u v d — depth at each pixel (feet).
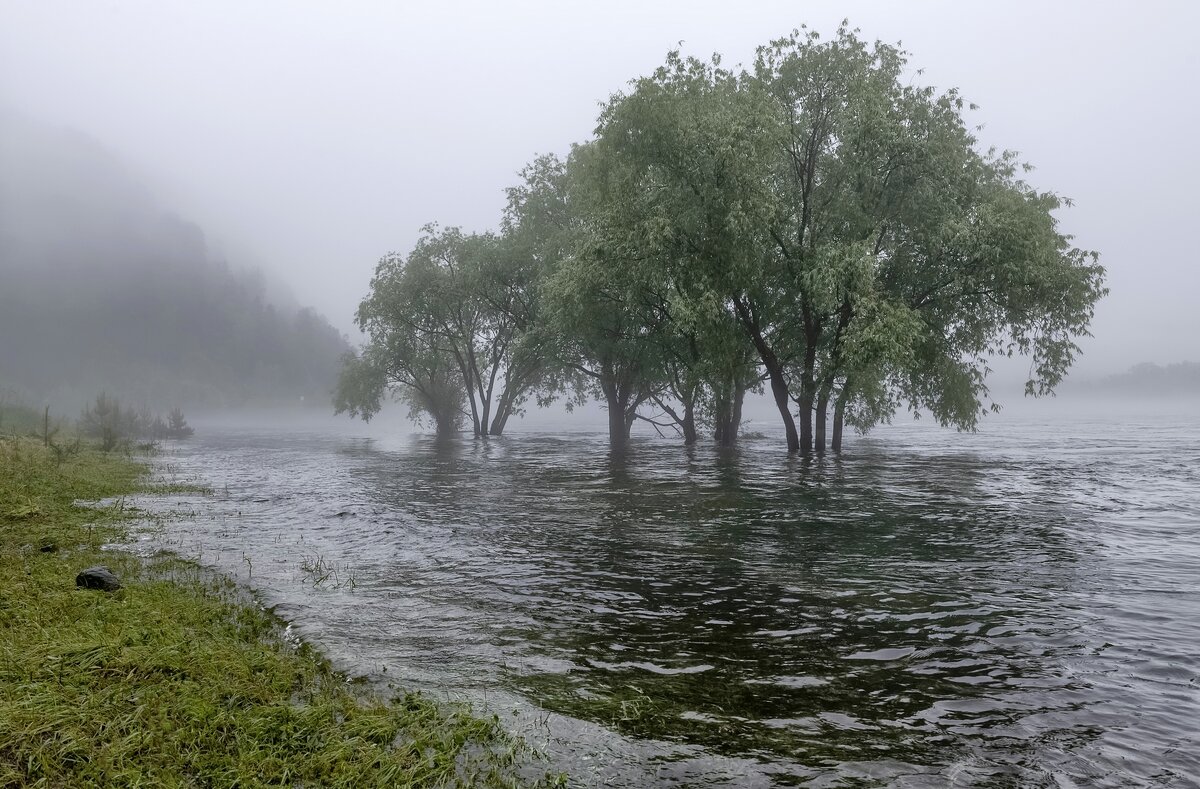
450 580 34.01
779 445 137.08
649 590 32.24
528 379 177.88
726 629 26.50
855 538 44.50
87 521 47.19
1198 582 33.01
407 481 80.48
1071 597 30.60
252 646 23.39
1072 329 95.04
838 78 94.12
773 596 31.17
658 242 88.17
